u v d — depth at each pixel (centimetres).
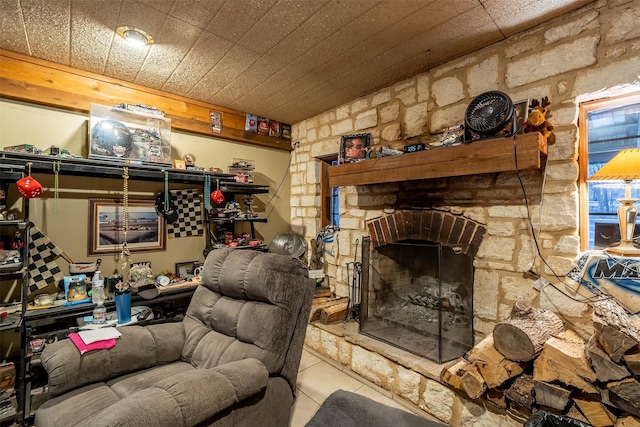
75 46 211
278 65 240
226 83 272
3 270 186
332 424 183
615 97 172
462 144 197
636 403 126
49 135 237
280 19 184
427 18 183
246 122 347
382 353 220
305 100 312
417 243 257
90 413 129
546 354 151
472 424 172
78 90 244
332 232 330
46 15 177
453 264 233
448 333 231
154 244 282
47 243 230
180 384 122
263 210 372
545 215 188
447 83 236
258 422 146
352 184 265
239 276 178
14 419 188
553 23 185
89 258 249
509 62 203
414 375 199
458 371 173
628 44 159
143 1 166
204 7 172
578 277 176
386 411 195
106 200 258
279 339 161
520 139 173
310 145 366
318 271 323
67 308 208
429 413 191
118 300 217
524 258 196
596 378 136
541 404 151
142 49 215
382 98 283
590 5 171
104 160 235
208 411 120
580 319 174
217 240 313
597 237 182
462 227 225
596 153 181
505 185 205
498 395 163
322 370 247
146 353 171
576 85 176
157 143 267
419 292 258
